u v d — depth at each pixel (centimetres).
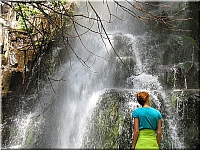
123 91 829
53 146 897
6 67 947
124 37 1138
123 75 1019
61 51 1076
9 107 986
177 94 834
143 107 473
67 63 1091
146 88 970
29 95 1028
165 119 788
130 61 1036
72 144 845
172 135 777
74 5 1143
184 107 820
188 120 814
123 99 789
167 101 823
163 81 1023
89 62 1096
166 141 758
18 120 988
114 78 1027
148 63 1093
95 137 773
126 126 738
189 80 1073
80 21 1163
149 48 1145
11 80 967
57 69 1066
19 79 986
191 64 1099
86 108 868
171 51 1147
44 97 1023
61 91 1020
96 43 1143
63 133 897
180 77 1054
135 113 465
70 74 1052
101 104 810
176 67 1069
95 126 786
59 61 1073
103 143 744
